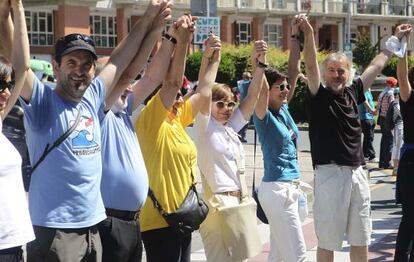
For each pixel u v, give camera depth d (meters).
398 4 68.00
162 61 5.47
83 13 46.97
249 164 16.83
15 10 4.26
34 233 4.36
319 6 62.12
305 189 6.99
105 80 4.76
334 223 6.48
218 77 35.81
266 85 6.40
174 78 5.52
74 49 4.40
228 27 57.94
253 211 6.14
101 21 51.62
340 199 6.45
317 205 6.53
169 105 5.50
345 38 60.66
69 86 4.45
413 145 6.90
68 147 4.38
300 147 22.50
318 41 64.69
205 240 6.11
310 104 6.48
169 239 5.53
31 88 4.37
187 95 6.45
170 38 5.53
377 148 22.64
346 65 6.43
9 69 4.11
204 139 6.10
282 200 6.41
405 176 6.90
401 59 6.86
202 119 6.08
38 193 4.38
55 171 4.36
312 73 6.40
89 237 4.48
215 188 6.08
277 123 6.42
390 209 11.98
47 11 47.94
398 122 15.76
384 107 16.95
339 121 6.40
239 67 35.88
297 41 6.91
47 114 4.41
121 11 51.94
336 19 63.91
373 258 8.50
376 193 13.65
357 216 6.54
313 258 8.49
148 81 5.46
